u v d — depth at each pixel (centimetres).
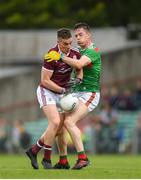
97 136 6000
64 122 2902
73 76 2945
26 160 4403
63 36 2880
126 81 7056
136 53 7088
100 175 2598
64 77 2931
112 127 6009
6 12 8119
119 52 7056
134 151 5972
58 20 8025
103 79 7025
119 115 6156
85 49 2938
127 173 2734
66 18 8062
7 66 7400
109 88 7012
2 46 7438
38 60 7331
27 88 6956
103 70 7025
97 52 2938
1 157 5128
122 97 6234
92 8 8250
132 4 8162
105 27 8062
